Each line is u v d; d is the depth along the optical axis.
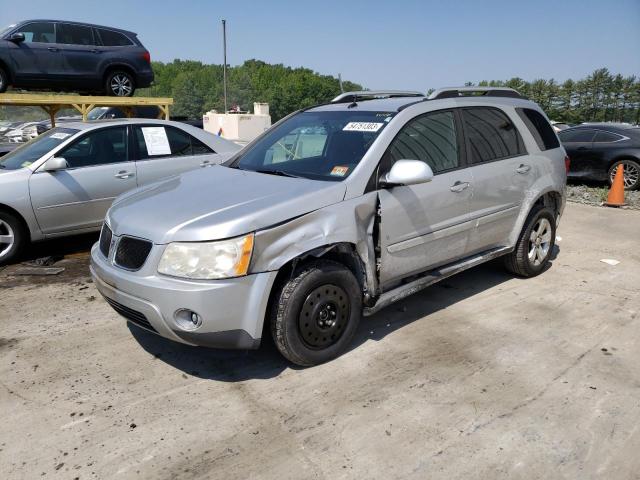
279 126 4.86
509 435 2.94
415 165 3.66
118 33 11.73
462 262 4.66
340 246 3.61
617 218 8.54
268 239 3.27
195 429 3.01
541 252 5.49
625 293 5.13
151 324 3.30
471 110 4.70
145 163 6.60
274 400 3.28
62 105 11.49
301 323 3.47
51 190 5.94
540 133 5.41
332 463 2.72
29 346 4.00
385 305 3.95
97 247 3.85
